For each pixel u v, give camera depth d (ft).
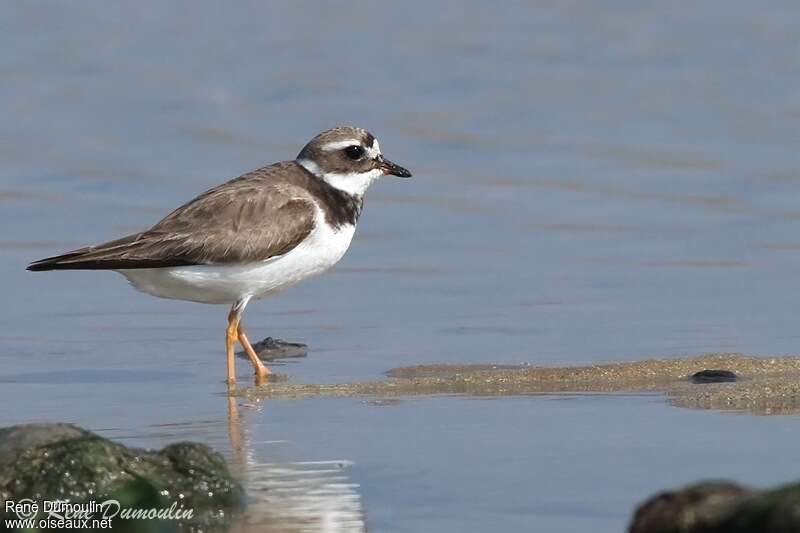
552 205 67.72
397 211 66.95
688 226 63.67
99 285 55.57
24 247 60.70
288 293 54.08
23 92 86.58
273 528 26.02
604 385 38.29
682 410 34.73
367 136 44.73
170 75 90.33
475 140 78.84
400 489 28.37
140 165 74.84
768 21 99.35
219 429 34.32
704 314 49.14
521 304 51.60
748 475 28.48
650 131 80.43
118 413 36.68
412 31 98.84
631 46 95.66
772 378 38.52
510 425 33.73
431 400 36.99
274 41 96.63
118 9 102.22
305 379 41.14
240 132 80.84
